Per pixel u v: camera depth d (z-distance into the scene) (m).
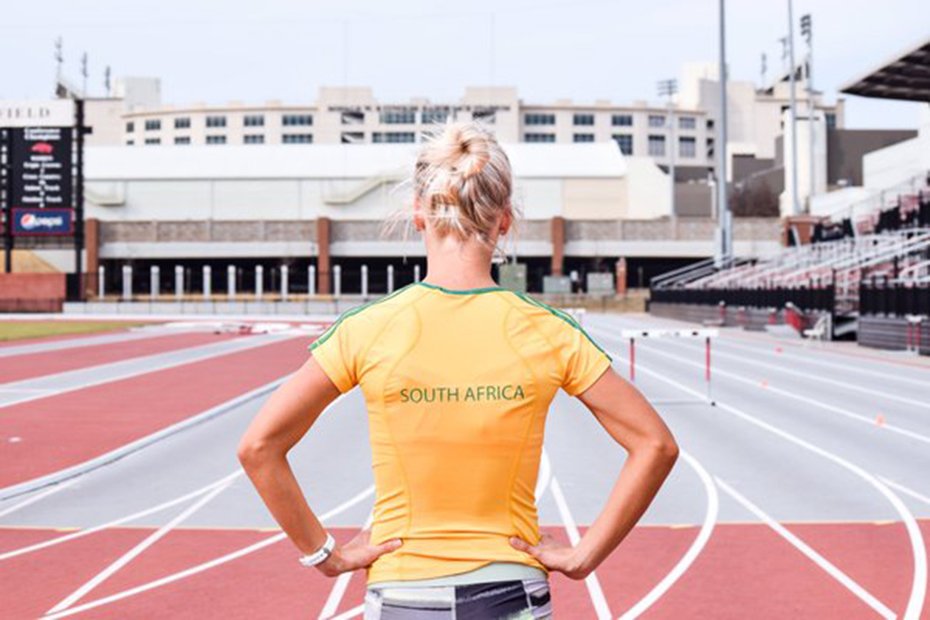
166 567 6.14
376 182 85.88
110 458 10.29
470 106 128.25
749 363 24.08
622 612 5.20
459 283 1.72
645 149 137.50
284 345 33.28
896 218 43.44
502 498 1.68
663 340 35.47
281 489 1.63
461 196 1.69
